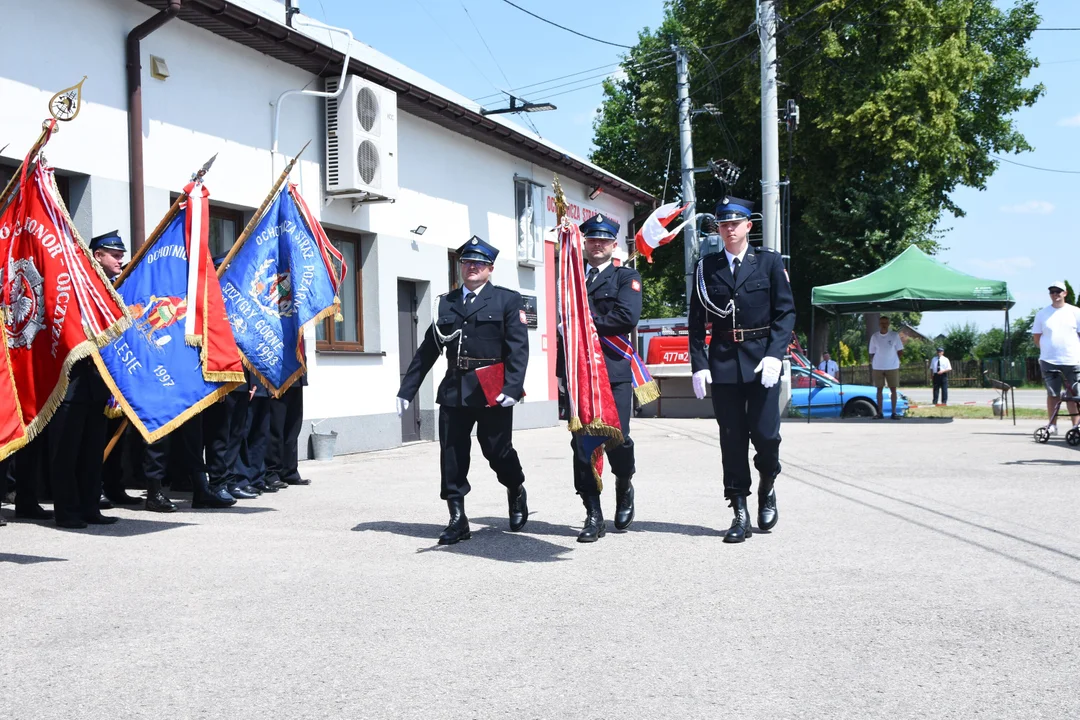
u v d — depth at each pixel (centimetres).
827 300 1931
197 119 1094
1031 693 366
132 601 516
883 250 3198
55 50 923
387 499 887
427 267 1544
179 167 1066
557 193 680
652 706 358
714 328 681
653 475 1041
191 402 749
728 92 3366
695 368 680
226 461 862
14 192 689
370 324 1413
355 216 1362
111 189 976
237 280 887
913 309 1948
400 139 1477
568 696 370
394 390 1442
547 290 2019
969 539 661
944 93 3011
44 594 531
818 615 477
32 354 671
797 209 3441
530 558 621
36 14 904
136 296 761
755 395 672
